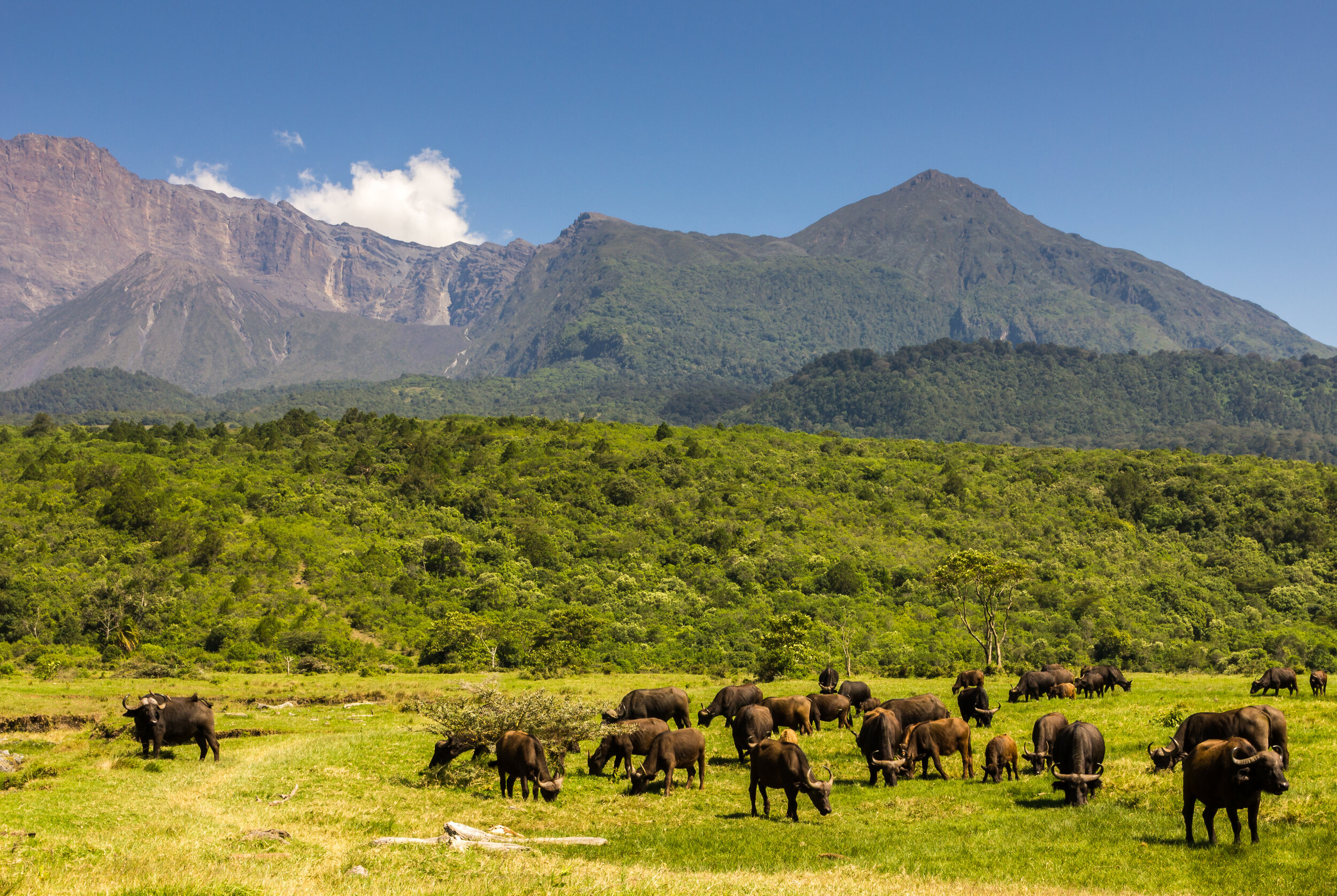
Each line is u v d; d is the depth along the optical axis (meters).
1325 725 24.38
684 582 103.56
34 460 128.38
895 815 18.92
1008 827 17.20
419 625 87.62
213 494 115.06
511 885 12.45
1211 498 134.38
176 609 83.38
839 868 14.90
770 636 65.69
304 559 99.50
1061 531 124.94
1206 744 15.45
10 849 13.16
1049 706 36.44
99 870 12.00
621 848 16.56
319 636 78.50
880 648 82.38
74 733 33.12
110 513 102.56
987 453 175.38
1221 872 13.62
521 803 20.67
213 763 25.53
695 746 22.38
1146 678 56.19
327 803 19.92
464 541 110.94
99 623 79.62
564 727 24.38
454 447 159.38
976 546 118.38
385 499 124.62
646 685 54.75
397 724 37.97
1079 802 18.59
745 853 16.16
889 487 144.62
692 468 148.88
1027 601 98.62
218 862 13.36
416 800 20.64
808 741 28.88
